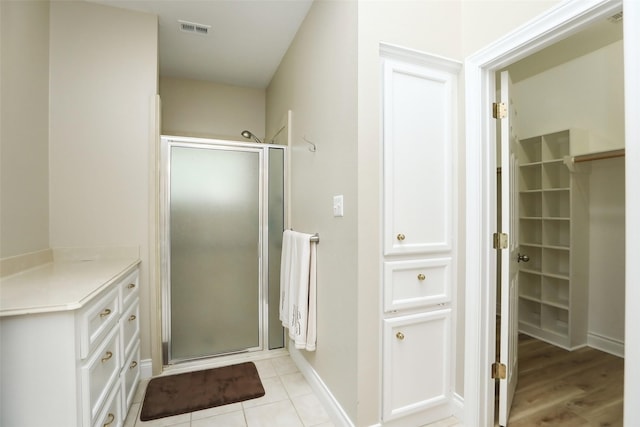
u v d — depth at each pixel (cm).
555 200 289
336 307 167
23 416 102
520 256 196
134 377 185
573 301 262
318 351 193
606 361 239
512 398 182
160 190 225
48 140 195
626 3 97
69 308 104
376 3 148
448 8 165
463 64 166
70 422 106
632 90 96
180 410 175
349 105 152
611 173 259
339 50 164
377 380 149
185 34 245
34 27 177
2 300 107
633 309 96
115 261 198
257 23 230
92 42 206
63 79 200
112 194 209
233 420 169
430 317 161
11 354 102
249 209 251
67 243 199
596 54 257
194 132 328
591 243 270
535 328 289
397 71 154
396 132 153
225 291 245
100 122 207
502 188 162
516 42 138
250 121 348
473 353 158
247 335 251
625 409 97
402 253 154
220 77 323
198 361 235
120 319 156
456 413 167
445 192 165
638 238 94
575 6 117
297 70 238
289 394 194
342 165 160
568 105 276
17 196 158
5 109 148
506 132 161
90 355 119
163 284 226
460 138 167
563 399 189
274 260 259
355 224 146
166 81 320
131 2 207
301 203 228
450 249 166
